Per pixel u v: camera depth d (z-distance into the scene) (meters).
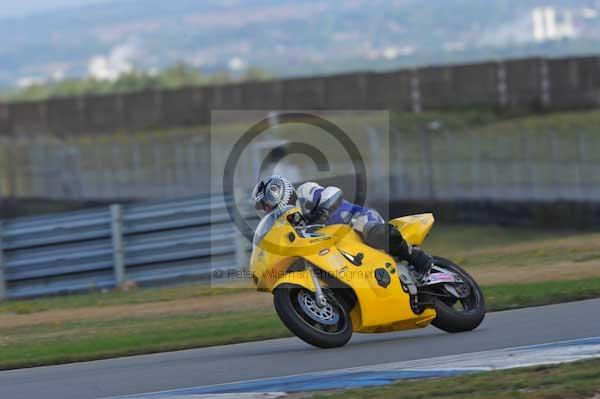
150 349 32.62
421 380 24.20
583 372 23.61
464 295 31.34
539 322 31.80
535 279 45.06
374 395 22.81
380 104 192.88
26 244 58.31
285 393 23.67
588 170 108.88
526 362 25.50
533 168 113.38
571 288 38.84
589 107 171.75
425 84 192.50
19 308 50.41
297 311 29.22
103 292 55.31
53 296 57.72
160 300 49.56
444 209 111.94
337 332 28.92
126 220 57.47
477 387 22.97
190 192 144.38
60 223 58.34
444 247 89.56
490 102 182.38
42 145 185.88
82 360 31.73
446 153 125.06
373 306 29.11
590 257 51.84
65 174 164.12
